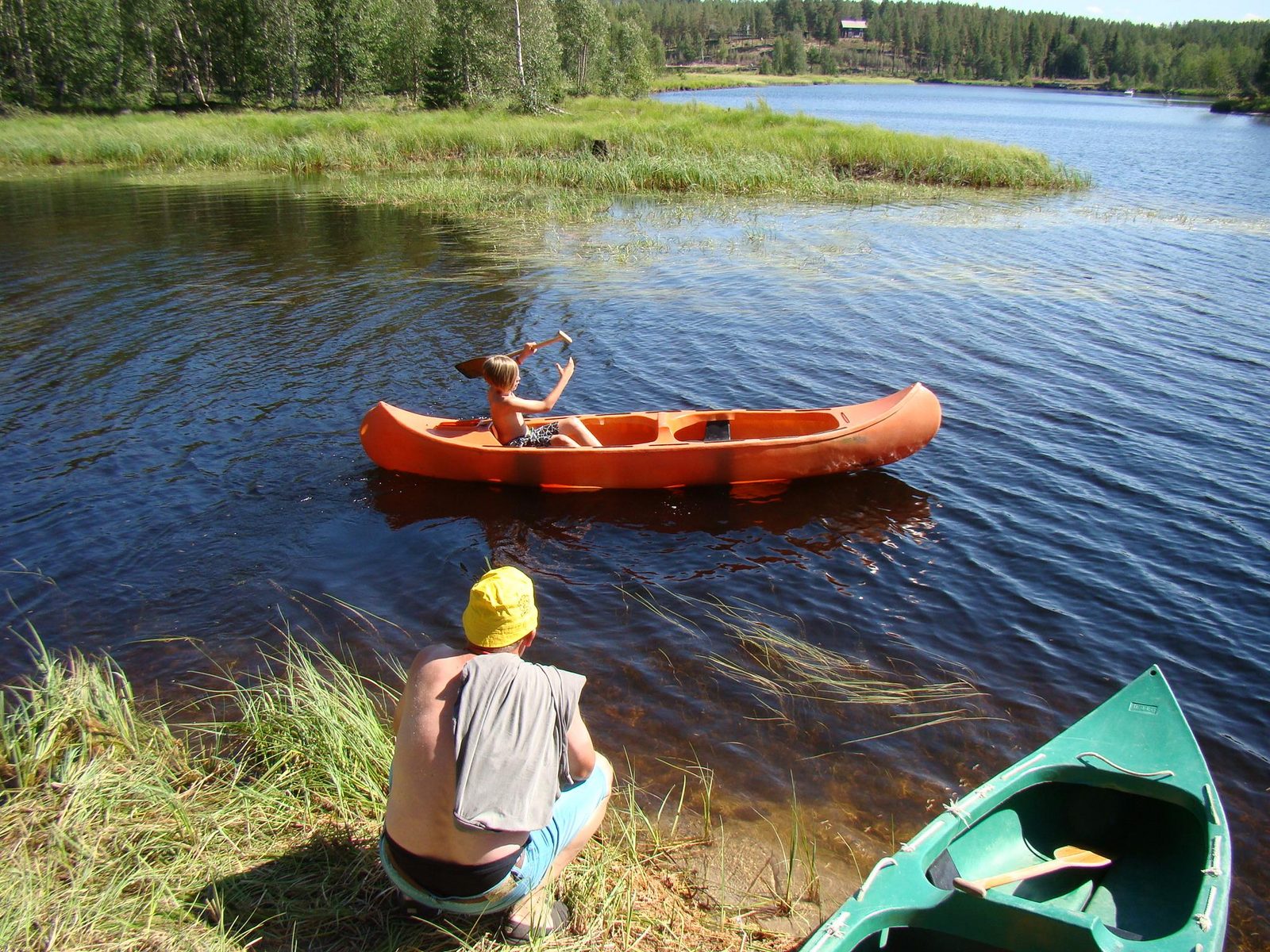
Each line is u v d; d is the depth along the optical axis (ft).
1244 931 10.29
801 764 12.76
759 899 10.26
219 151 80.79
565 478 21.07
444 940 8.71
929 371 28.96
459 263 43.62
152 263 43.16
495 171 73.00
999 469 22.26
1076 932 8.18
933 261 44.42
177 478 21.42
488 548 18.75
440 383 27.63
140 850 9.71
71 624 15.85
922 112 203.00
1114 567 17.97
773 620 16.31
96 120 108.88
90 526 19.11
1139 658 15.29
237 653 15.17
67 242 47.67
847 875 10.77
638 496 21.08
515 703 7.97
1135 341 32.09
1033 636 15.81
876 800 12.12
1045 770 10.57
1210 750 13.19
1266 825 11.86
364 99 146.92
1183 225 55.21
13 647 15.11
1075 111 224.94
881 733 13.43
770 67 453.99
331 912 9.02
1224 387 27.66
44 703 12.20
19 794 10.48
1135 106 262.88
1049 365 29.60
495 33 128.98
